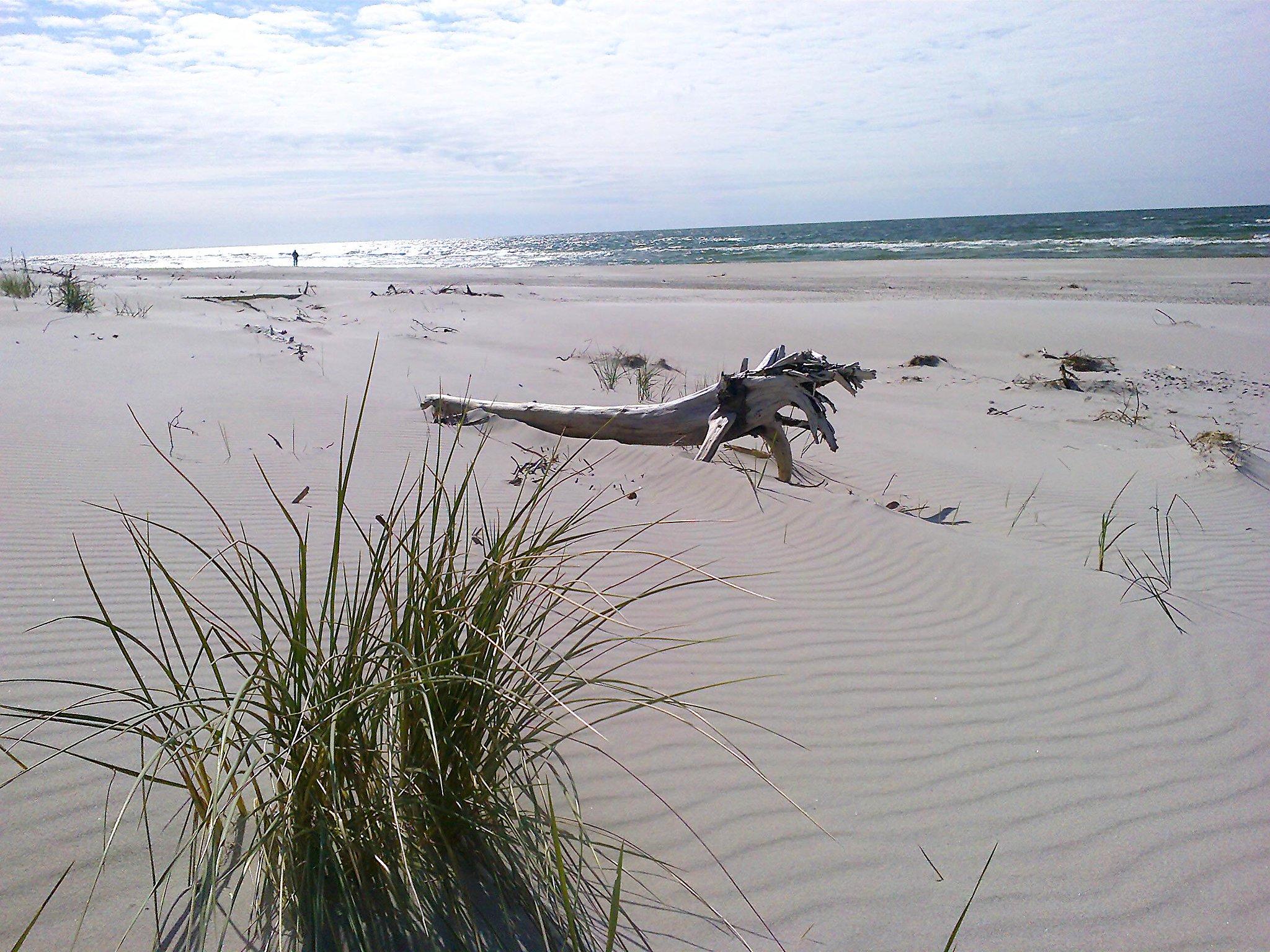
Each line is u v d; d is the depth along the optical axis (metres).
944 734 3.67
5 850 2.49
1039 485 8.45
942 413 12.25
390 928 2.35
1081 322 18.22
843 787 3.25
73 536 4.79
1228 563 6.18
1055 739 3.67
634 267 44.12
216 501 5.76
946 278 31.30
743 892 2.67
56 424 7.20
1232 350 16.00
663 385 12.73
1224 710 3.94
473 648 2.64
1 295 16.34
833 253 55.41
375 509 5.85
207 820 2.12
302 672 2.48
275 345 12.33
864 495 7.79
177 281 25.72
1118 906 2.69
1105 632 4.70
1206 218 83.19
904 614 4.91
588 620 2.80
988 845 2.95
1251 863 2.90
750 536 6.10
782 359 8.16
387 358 12.38
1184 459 9.27
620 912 2.54
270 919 2.34
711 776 3.25
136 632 3.88
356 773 2.48
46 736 3.03
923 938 2.53
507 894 2.52
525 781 3.02
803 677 4.09
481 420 8.56
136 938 2.26
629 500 6.73
